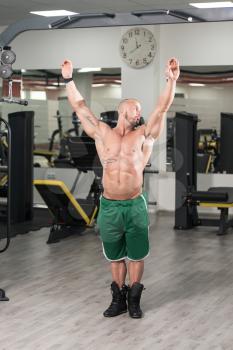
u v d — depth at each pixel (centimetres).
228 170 916
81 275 558
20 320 429
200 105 930
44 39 1002
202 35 917
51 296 489
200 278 550
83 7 834
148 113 936
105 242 439
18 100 505
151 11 468
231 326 419
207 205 770
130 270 447
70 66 446
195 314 445
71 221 742
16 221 823
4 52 498
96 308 459
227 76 912
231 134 909
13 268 582
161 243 711
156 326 418
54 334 401
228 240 733
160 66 941
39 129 1016
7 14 902
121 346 380
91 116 444
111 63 965
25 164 819
